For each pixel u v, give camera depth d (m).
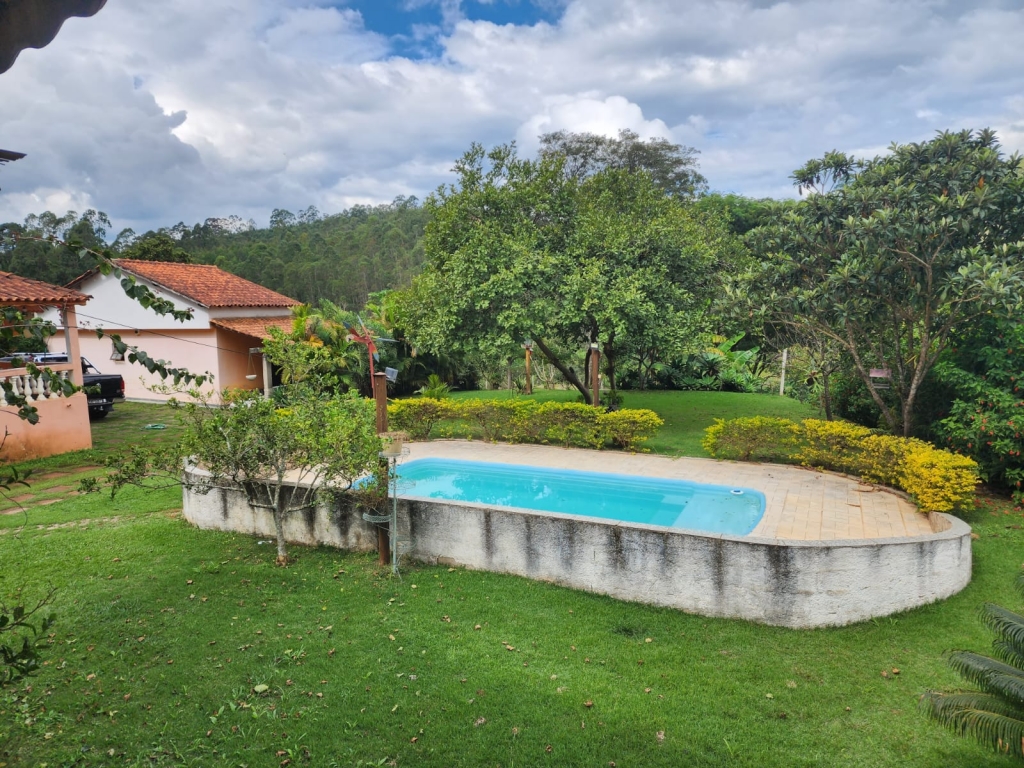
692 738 4.80
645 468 11.82
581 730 4.88
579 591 7.25
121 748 4.63
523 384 23.03
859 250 10.25
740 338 22.59
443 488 11.62
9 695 5.17
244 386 21.08
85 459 13.00
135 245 33.91
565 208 15.20
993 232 10.04
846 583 6.39
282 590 7.21
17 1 1.83
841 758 4.61
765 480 10.86
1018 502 9.29
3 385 2.93
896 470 9.64
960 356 10.32
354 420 7.89
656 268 14.11
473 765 4.51
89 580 7.36
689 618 6.64
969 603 6.67
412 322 16.42
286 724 4.91
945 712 4.03
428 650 5.97
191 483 8.25
